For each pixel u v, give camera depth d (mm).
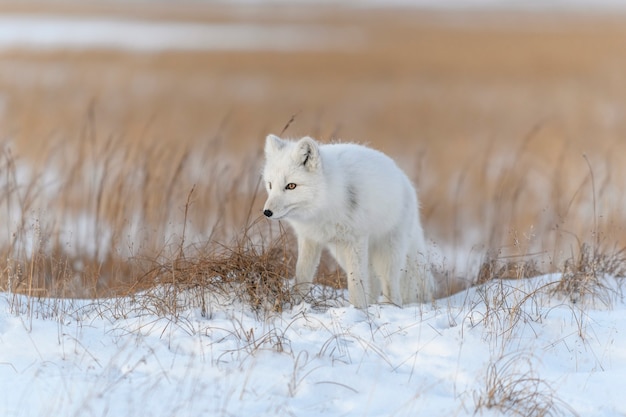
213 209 33094
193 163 43125
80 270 25578
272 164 18797
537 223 34000
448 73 97812
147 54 108625
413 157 51125
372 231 19625
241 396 12750
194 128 58000
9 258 20297
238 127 58938
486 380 13781
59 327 15789
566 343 15953
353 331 16188
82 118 58750
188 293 18016
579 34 153500
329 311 17406
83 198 33469
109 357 14477
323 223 18875
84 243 28516
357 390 13469
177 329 15883
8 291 18953
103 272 26266
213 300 18109
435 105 74438
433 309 18406
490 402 12891
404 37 153125
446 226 36938
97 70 89250
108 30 152000
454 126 63500
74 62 94812
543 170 46688
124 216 29016
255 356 14422
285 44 136125
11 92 69875
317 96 78875
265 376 13727
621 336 16281
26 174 39656
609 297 19891
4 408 12125
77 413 11789
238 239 21922
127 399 12539
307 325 16625
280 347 14820
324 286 20438
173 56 108188
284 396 13102
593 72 96562
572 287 19797
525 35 153750
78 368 13922
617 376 14258
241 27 186250
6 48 103688
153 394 12766
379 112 69875
